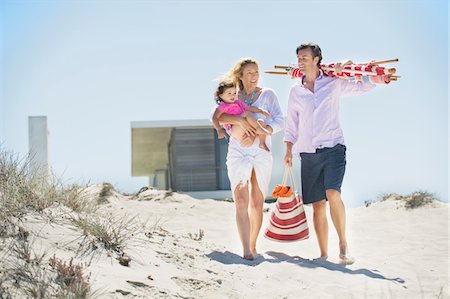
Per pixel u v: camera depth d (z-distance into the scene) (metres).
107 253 5.89
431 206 12.45
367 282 6.58
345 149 7.71
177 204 11.80
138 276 5.56
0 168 6.74
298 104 7.78
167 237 7.34
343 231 7.59
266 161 7.56
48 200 6.53
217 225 10.26
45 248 5.57
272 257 7.59
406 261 8.12
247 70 7.62
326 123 7.63
